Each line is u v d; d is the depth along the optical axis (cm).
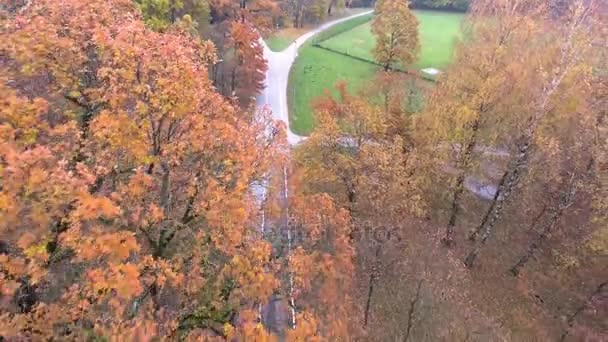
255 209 1850
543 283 3188
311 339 1670
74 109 1628
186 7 4816
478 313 2947
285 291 1961
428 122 2912
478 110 2622
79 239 1305
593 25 3453
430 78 6125
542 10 3488
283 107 5553
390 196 2805
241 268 1596
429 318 2816
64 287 1439
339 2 8906
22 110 1349
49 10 1622
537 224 3500
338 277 2292
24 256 1335
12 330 1217
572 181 3028
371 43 7644
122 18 1784
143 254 1631
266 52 6862
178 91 1520
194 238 1675
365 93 4294
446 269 3166
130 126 1465
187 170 1689
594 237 2909
